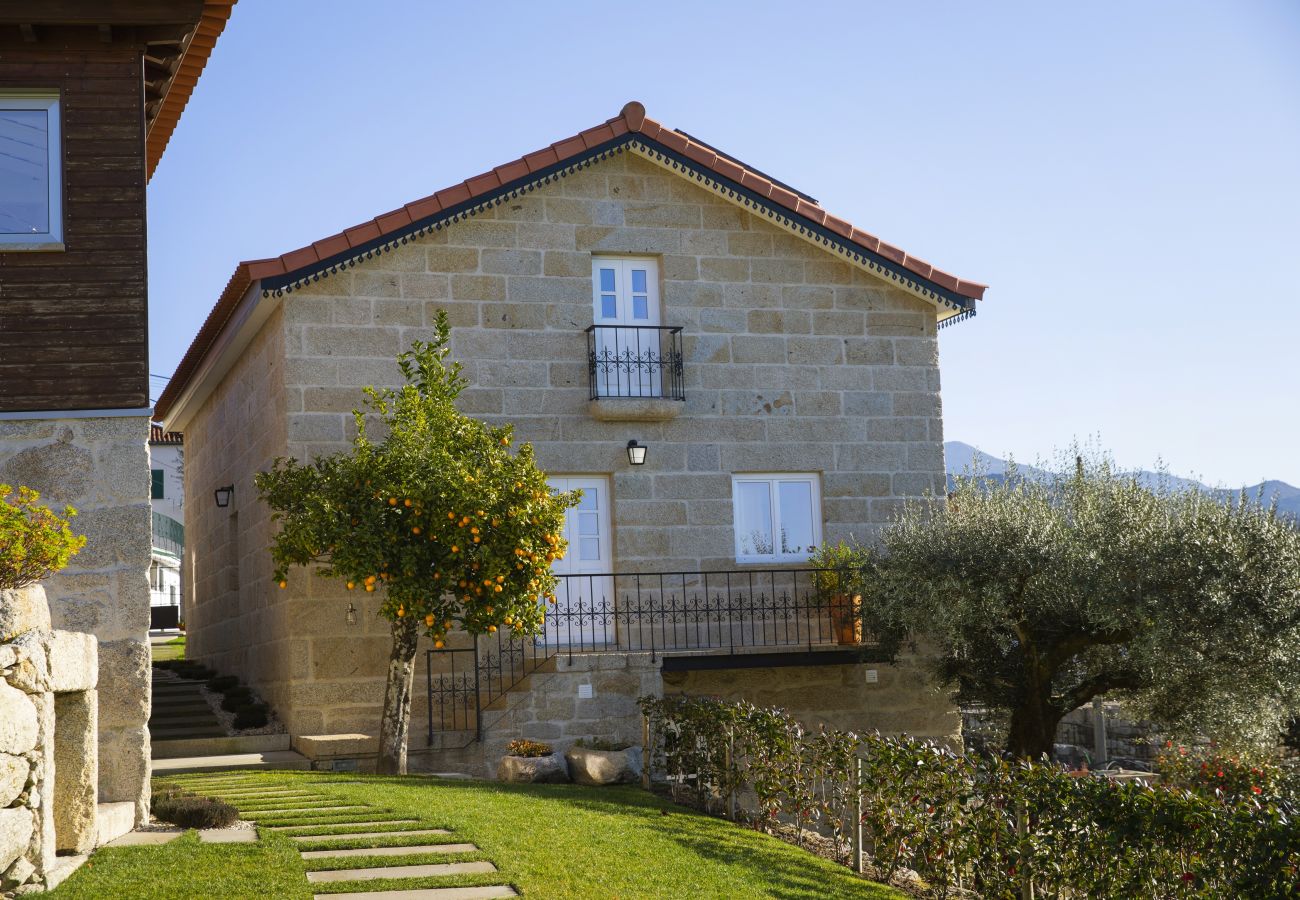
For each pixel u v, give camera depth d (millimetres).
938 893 9609
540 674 15016
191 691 17922
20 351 9445
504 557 13062
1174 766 14570
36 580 8289
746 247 17469
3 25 9547
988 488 16781
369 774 12883
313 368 15328
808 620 16578
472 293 16141
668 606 16578
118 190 9750
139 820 9148
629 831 10094
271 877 7707
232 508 18922
